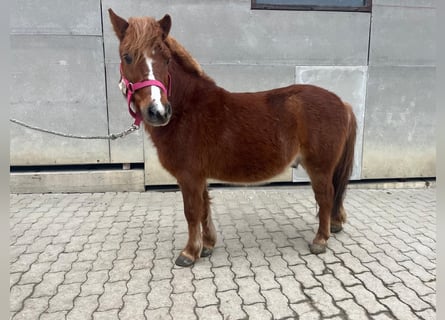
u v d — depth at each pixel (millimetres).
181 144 2379
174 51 2365
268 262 2621
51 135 4039
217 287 2283
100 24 3848
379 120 4324
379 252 2768
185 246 2887
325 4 4090
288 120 2518
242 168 2527
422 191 4422
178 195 4219
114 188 4273
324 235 2773
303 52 4105
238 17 3949
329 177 2674
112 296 2197
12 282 2359
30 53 3842
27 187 4152
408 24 4148
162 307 2078
